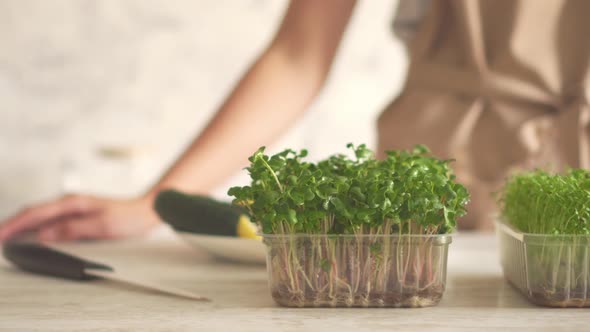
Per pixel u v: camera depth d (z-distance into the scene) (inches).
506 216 40.9
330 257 35.5
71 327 33.9
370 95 108.5
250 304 36.7
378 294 35.6
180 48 103.2
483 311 35.5
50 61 100.6
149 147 97.2
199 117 104.6
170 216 47.1
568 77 58.8
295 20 69.8
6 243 44.8
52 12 99.7
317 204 35.1
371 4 107.2
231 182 104.0
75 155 102.0
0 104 99.6
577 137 57.4
